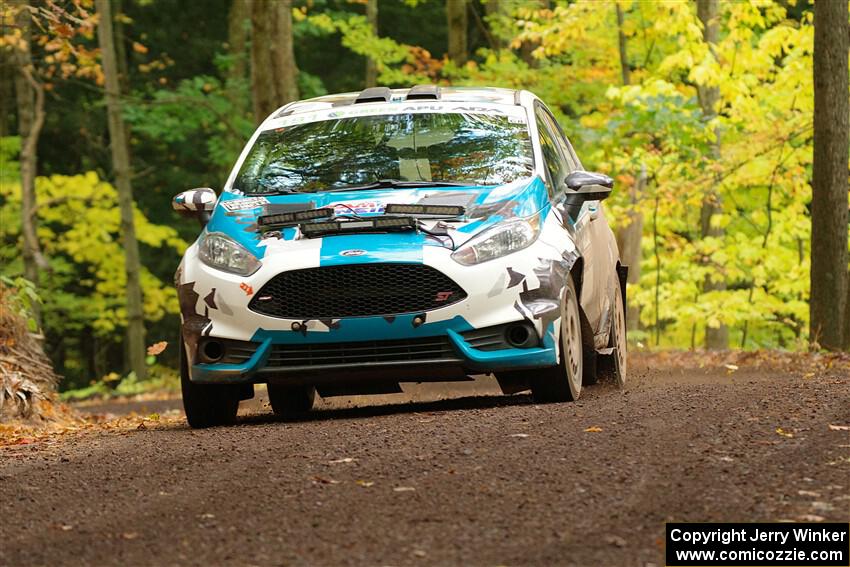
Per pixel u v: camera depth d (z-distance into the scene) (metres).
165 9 61.62
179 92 48.78
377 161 13.08
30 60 38.38
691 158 30.81
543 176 12.80
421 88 14.51
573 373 12.35
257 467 8.82
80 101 58.94
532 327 11.68
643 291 37.47
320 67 63.50
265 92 35.72
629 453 8.56
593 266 13.60
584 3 33.19
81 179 49.69
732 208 38.62
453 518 6.90
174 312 55.53
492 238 11.80
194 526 7.05
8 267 46.72
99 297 52.62
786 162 33.47
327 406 17.00
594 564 5.89
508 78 37.25
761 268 36.44
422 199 12.20
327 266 11.67
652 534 6.42
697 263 38.09
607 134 31.08
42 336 17.31
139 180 60.59
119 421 16.72
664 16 31.11
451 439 9.45
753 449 8.59
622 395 12.59
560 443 9.05
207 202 13.18
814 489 7.32
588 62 38.22
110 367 65.50
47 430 15.04
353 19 40.31
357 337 11.66
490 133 13.33
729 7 34.56
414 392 20.53
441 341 11.66
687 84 39.84
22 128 42.12
